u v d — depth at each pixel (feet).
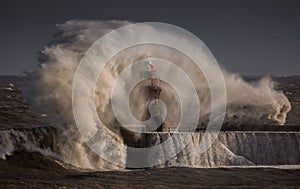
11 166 285.84
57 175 274.77
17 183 251.80
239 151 344.49
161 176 277.23
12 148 297.74
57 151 310.24
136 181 265.75
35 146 304.71
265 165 338.34
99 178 267.80
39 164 294.66
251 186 263.90
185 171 289.53
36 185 249.14
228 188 258.98
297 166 332.19
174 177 276.62
